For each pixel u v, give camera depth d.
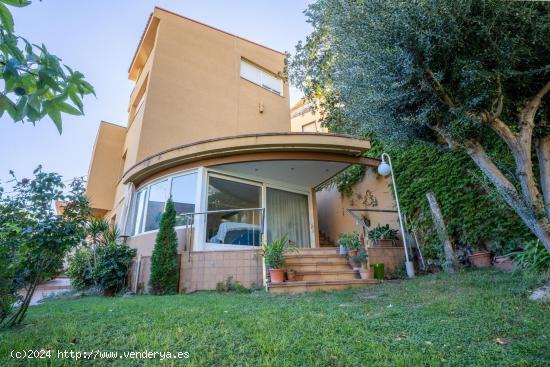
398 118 4.79
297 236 9.79
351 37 4.77
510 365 2.25
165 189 8.74
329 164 8.65
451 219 7.15
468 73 3.86
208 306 4.44
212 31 13.05
